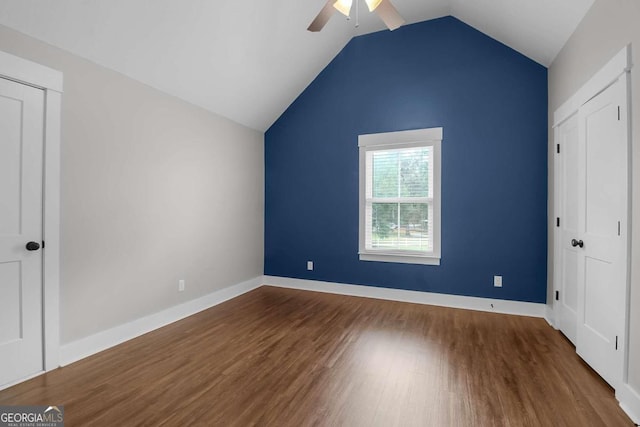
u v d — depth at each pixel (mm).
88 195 2369
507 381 1996
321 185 4223
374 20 3664
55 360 2154
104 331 2482
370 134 3926
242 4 2732
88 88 2350
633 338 1695
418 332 2807
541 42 2910
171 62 2793
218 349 2463
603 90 2031
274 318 3172
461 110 3523
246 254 4207
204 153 3484
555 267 2924
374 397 1824
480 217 3451
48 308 2119
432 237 3646
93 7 2105
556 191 2914
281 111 4387
